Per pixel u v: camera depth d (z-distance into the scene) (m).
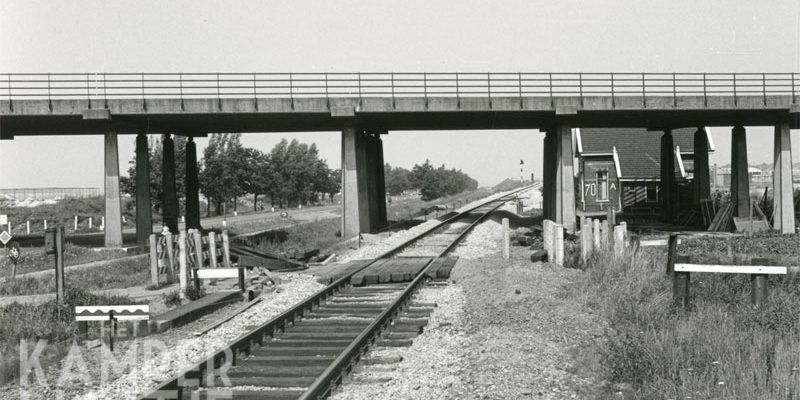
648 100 34.75
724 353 10.13
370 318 13.49
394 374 9.31
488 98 34.34
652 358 9.84
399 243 30.02
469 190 155.38
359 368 9.57
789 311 12.79
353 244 32.31
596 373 9.77
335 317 13.62
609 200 50.78
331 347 10.80
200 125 38.88
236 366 9.62
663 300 14.24
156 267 19.20
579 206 52.19
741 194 40.09
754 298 13.73
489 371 9.30
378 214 46.66
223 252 22.61
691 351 10.28
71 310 13.98
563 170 36.47
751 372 9.03
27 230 56.00
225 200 70.56
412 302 14.98
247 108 33.09
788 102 35.03
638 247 19.59
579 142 51.84
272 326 11.76
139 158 37.38
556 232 20.61
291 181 82.44
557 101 34.50
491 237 33.25
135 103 32.56
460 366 9.59
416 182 109.50
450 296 15.90
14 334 12.15
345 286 17.89
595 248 20.08
